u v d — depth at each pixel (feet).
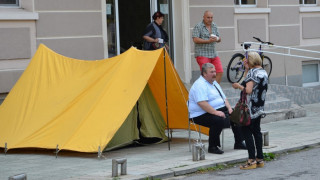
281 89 107.34
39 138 67.10
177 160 62.44
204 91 65.05
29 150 70.03
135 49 70.74
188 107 66.64
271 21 113.80
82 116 66.44
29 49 83.51
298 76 118.11
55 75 72.84
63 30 86.63
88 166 60.08
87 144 63.98
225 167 60.59
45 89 71.77
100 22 90.48
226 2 106.22
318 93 114.93
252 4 112.98
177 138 79.20
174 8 100.94
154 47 84.79
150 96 74.79
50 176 55.31
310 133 79.82
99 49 90.38
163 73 70.79
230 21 107.04
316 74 124.26
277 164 61.57
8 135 69.05
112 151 70.03
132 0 97.86
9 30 81.61
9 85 81.71
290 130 83.20
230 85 101.19
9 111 71.92
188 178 55.67
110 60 70.90
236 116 58.49
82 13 88.43
